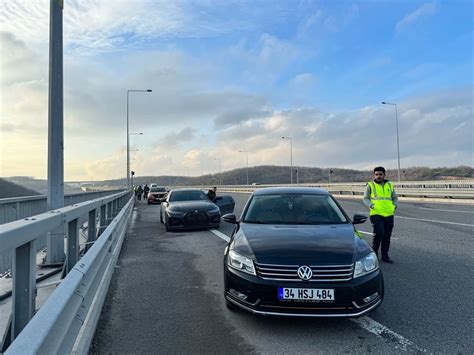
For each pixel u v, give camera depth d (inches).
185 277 228.2
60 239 229.6
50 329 74.2
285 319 156.3
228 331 144.6
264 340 136.4
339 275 139.8
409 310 165.9
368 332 142.7
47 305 83.9
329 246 152.2
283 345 132.4
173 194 499.2
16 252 94.7
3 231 74.7
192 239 376.2
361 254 150.1
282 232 170.9
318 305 137.3
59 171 246.8
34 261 99.3
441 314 160.9
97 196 649.0
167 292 196.7
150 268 252.7
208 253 303.4
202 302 179.8
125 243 358.3
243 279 145.6
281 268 141.0
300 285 137.7
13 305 93.4
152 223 544.1
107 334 142.0
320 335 140.5
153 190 1218.6
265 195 225.3
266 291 139.3
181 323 153.0
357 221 201.3
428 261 261.9
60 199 246.7
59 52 249.9
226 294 157.1
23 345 65.3
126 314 163.6
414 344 132.6
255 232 173.2
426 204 797.2
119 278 225.8
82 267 125.7
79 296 115.4
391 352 126.7
